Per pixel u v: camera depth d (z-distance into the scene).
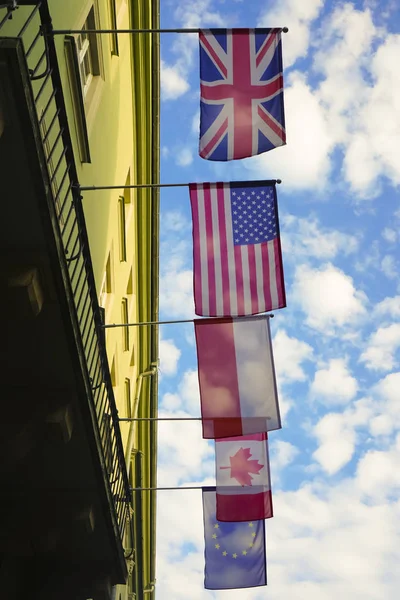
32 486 11.16
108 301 17.08
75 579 11.97
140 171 20.58
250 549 12.93
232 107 9.76
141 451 23.78
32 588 11.85
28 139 7.43
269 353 11.30
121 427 20.12
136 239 21.55
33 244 8.46
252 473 12.22
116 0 16.02
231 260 10.73
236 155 9.61
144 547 27.12
